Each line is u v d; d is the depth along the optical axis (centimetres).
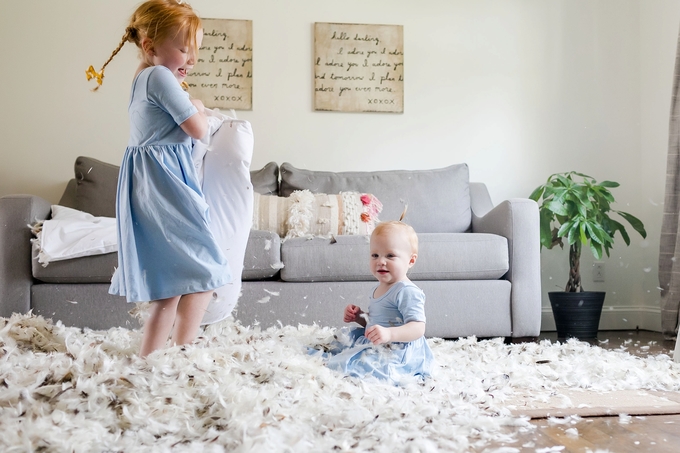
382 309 189
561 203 345
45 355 163
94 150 365
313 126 384
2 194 359
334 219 308
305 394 141
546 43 403
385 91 389
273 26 381
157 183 179
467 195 360
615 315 395
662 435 131
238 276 206
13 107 361
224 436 117
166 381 139
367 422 128
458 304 286
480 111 397
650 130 395
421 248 285
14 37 361
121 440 116
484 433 129
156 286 176
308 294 277
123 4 368
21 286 264
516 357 227
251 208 205
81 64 365
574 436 130
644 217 399
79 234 267
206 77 374
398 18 393
